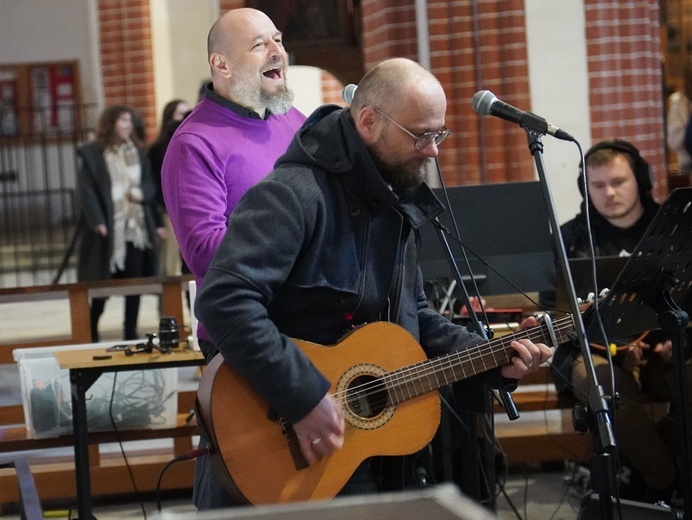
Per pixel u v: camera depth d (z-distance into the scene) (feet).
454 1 25.43
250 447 10.06
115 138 28.40
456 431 15.20
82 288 20.02
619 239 17.34
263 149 12.53
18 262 47.98
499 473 18.70
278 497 10.10
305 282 10.27
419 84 10.16
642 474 16.14
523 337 11.04
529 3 25.12
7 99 60.39
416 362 10.76
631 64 25.64
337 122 10.46
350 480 10.52
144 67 39.47
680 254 11.43
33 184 57.98
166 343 14.42
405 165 10.32
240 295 9.73
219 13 38.19
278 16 36.50
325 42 36.42
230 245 9.95
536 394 18.34
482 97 10.94
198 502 11.13
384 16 26.66
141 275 28.81
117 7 39.88
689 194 10.72
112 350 14.85
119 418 15.99
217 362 10.33
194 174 12.00
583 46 25.34
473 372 10.87
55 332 31.12
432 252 15.67
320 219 10.23
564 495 17.08
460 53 25.48
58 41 60.39
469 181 25.58
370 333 10.63
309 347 10.40
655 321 12.16
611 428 9.99
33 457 18.28
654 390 16.97
